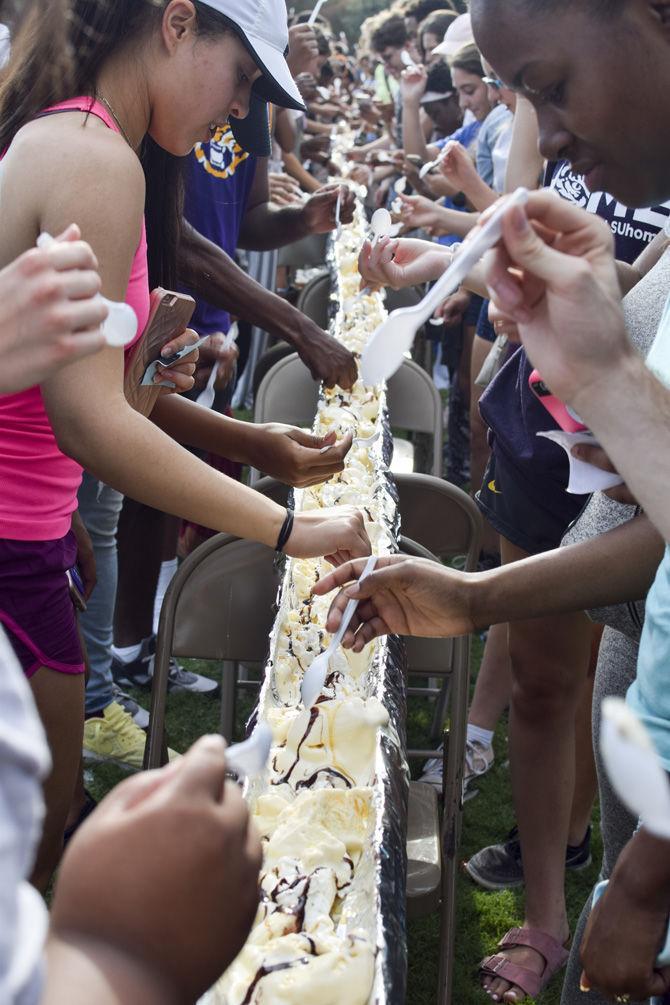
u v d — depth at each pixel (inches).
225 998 45.3
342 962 45.8
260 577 86.9
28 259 34.6
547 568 58.6
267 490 102.0
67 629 68.8
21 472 63.7
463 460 182.7
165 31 59.5
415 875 76.7
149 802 28.0
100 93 59.9
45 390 57.8
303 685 56.4
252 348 203.2
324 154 224.8
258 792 57.3
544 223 39.2
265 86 66.6
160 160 75.4
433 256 84.1
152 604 127.8
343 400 107.5
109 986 25.5
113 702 117.8
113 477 59.3
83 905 26.8
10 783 21.3
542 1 43.3
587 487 51.2
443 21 230.2
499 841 112.3
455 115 210.7
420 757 119.1
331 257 154.5
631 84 43.9
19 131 58.3
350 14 486.6
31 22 59.4
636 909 47.3
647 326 63.4
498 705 119.4
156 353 66.4
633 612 60.7
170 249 79.3
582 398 38.9
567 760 91.2
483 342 148.3
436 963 96.9
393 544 80.7
